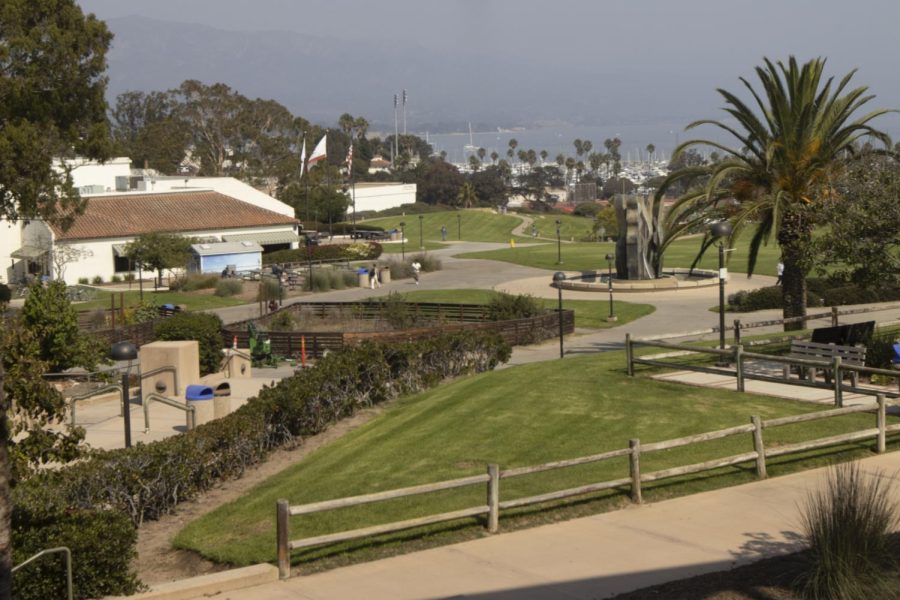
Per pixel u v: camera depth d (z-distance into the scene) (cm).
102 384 2564
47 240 6894
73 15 5003
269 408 1770
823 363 1711
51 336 2625
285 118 13138
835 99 2770
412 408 1980
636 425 1650
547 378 2081
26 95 4734
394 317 4178
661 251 3034
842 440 1412
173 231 7450
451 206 16350
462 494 1317
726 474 1365
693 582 988
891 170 2073
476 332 2539
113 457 1405
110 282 7144
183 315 3177
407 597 979
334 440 1836
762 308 4388
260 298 5281
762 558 1046
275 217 8275
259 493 1482
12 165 4625
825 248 2091
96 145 5162
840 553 935
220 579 1016
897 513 1124
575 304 4797
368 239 10500
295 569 1073
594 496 1284
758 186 2891
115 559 1010
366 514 1260
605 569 1036
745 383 1961
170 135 13200
